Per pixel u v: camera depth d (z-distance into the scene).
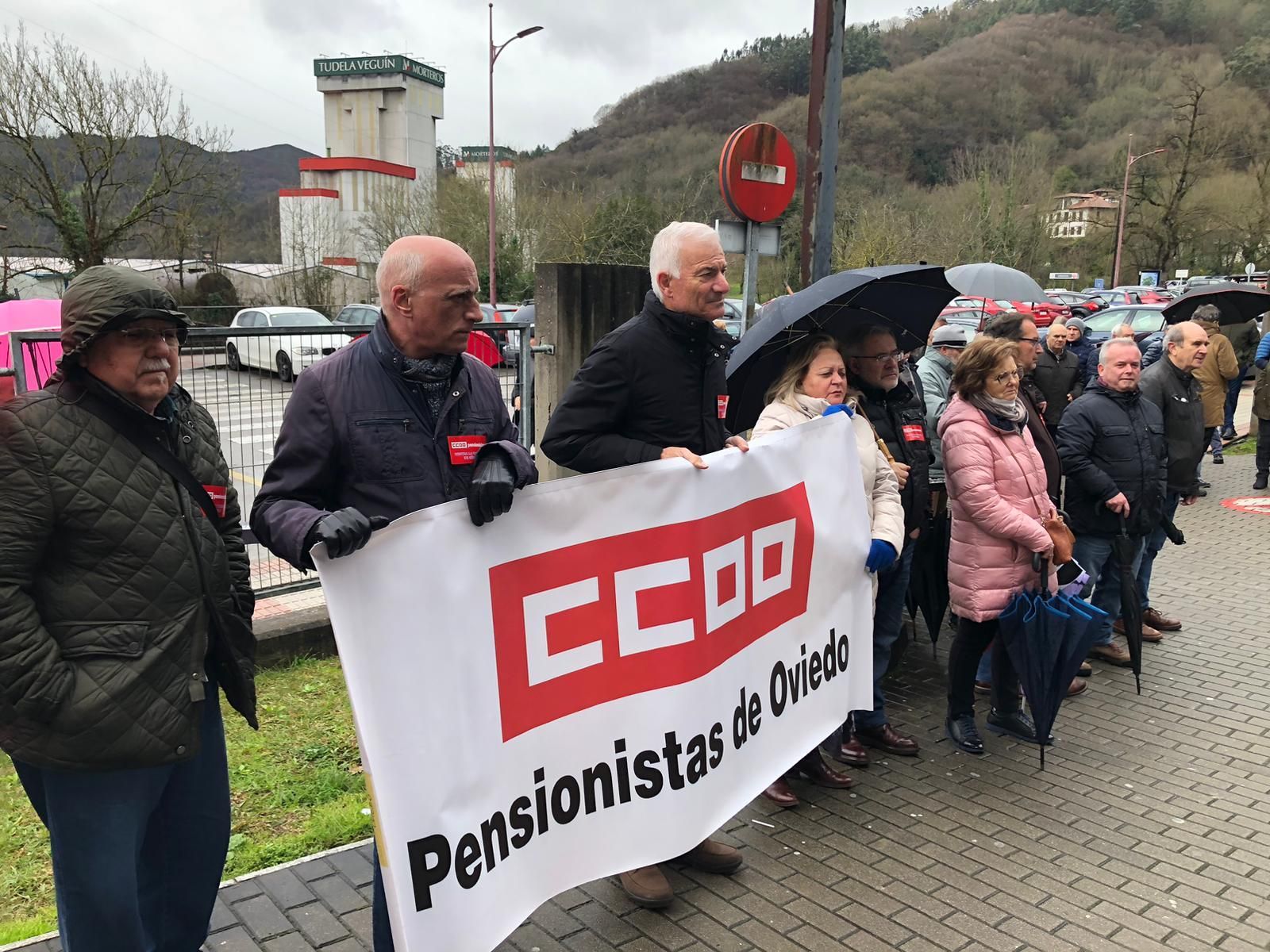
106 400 1.88
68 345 1.82
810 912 2.76
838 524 3.15
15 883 2.81
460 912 1.98
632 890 2.75
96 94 22.92
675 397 2.88
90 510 1.82
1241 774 3.68
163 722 1.92
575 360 5.57
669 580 2.46
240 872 2.87
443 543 1.96
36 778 1.99
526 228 39.47
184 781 2.13
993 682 3.99
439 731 1.95
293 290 38.78
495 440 2.29
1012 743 3.97
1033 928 2.68
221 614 2.08
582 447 2.87
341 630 1.78
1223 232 40.56
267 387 4.28
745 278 5.85
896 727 4.13
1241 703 4.37
